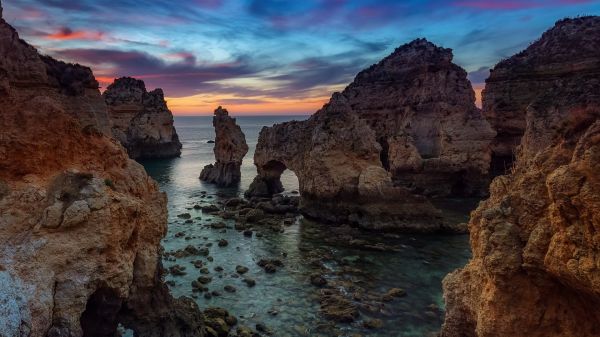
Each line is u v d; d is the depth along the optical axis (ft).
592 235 32.35
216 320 88.43
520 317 39.40
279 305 100.07
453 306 53.01
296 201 208.23
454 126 233.14
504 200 43.52
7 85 62.54
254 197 222.69
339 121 186.09
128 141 412.77
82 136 67.67
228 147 277.44
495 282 40.37
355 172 176.24
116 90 418.51
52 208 54.75
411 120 257.34
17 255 50.80
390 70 293.64
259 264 126.82
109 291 58.08
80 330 52.75
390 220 164.76
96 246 55.88
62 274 53.11
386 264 128.16
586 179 32.94
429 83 256.32
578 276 32.94
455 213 190.19
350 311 95.30
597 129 33.60
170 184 277.85
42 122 60.59
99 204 57.16
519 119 249.55
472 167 229.45
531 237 38.88
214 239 153.28
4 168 56.59
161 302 72.13
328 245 146.92
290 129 218.79
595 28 237.45
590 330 36.96
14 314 45.83
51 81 125.59
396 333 87.40
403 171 240.53
